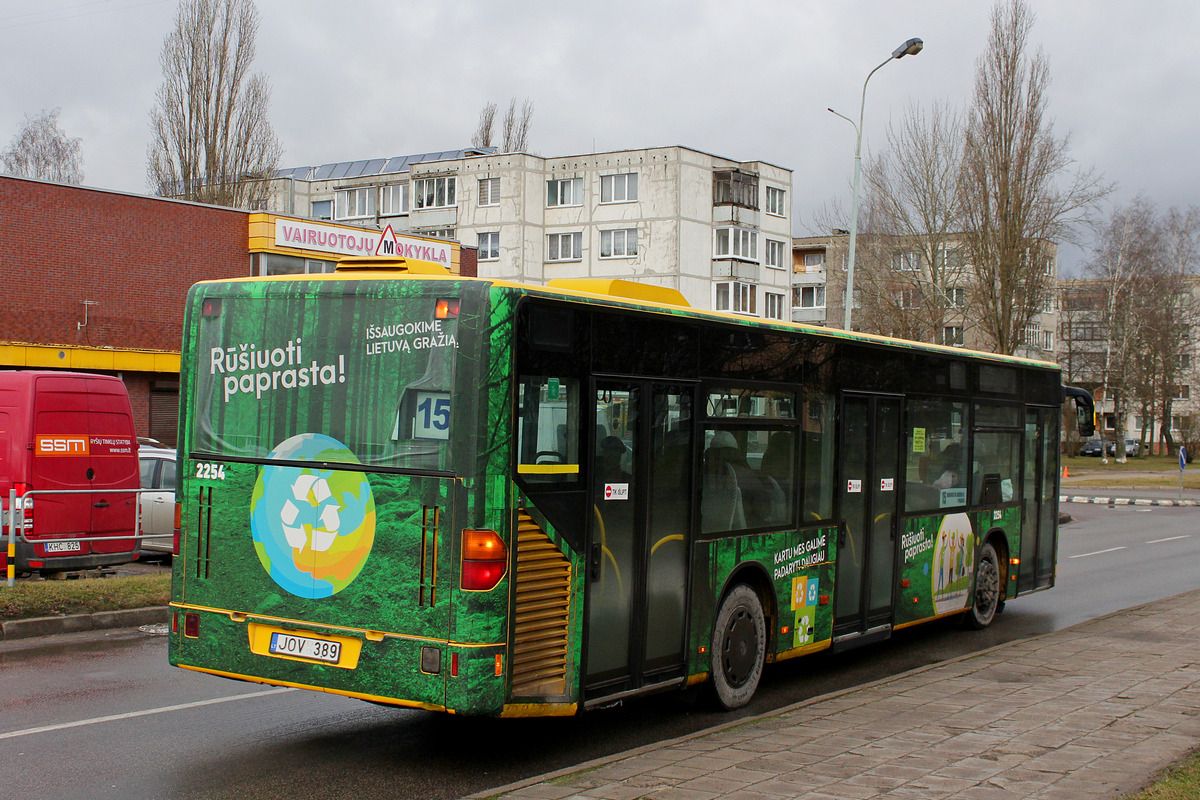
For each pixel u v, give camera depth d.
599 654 6.80
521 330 6.21
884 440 10.22
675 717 8.03
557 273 62.78
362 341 6.43
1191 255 72.69
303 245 31.94
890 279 49.09
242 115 42.50
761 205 64.38
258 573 6.68
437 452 6.11
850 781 5.81
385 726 7.54
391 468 6.24
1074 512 34.94
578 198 62.44
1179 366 76.19
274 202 66.94
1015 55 45.22
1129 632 11.48
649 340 7.21
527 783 5.81
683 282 60.12
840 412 9.51
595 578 6.73
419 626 6.09
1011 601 15.07
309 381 6.59
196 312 7.06
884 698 8.13
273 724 7.48
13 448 12.84
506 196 62.25
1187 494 44.09
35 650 9.88
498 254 62.53
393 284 6.36
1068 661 9.76
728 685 8.18
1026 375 13.15
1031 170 45.16
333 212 71.12
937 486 11.20
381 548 6.24
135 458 13.91
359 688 6.26
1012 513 12.84
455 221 63.78
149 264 29.19
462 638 5.96
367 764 6.60
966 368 11.76
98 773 6.21
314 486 6.49
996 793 5.57
